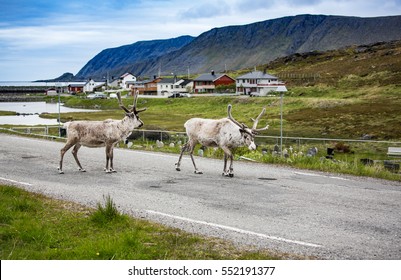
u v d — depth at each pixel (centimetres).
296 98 8812
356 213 1017
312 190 1270
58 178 1443
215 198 1159
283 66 18838
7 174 1512
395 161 2238
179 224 917
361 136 4794
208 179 1434
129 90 15925
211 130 1489
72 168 1653
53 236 814
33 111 10894
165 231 859
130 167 1678
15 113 9669
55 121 7250
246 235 848
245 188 1293
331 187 1316
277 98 9069
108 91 17012
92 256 720
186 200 1134
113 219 903
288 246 790
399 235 859
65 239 809
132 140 3297
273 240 820
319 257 738
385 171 1588
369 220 960
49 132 3759
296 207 1069
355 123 5628
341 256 745
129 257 714
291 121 6138
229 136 1460
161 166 1703
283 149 2545
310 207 1070
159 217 968
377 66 11844
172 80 14488
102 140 1541
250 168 1666
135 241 767
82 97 15438
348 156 2712
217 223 927
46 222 905
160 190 1257
